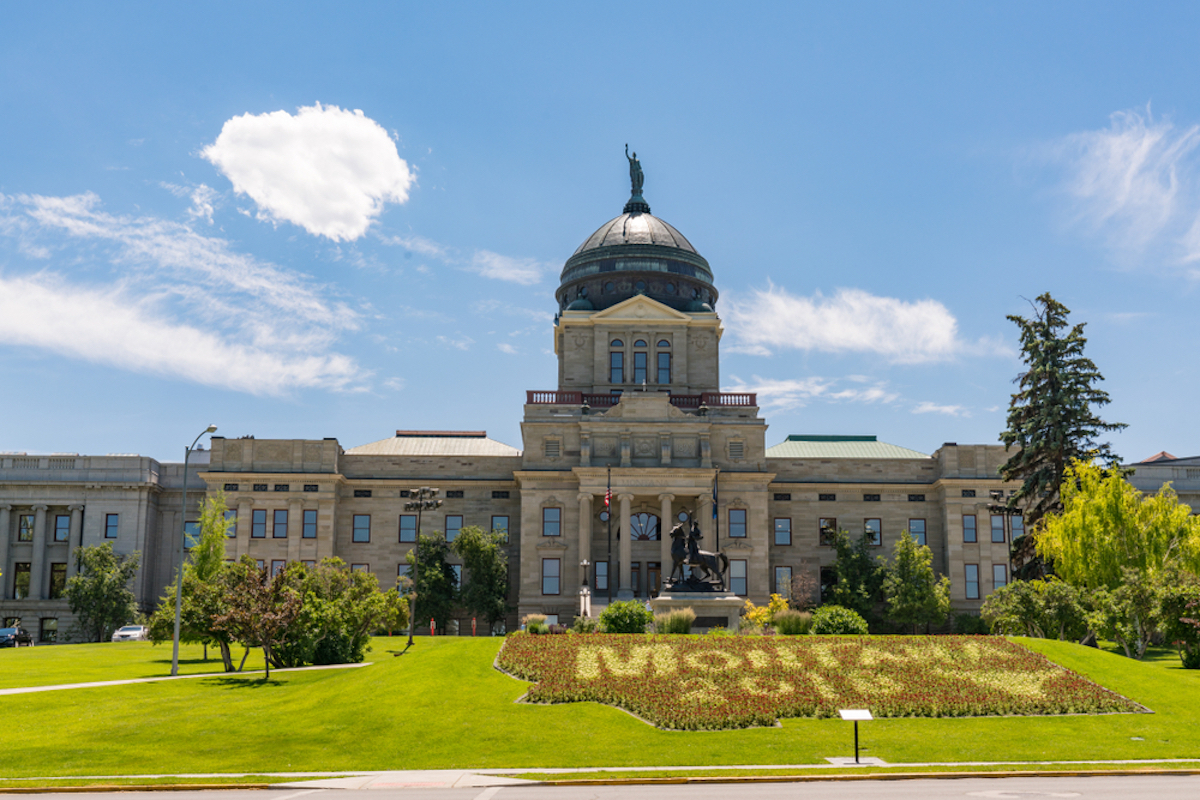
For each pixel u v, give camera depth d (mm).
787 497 102250
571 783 28516
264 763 32406
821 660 45000
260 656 63938
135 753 33562
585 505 94125
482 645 48812
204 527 73688
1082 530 66938
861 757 32750
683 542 63719
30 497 104125
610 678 41875
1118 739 35781
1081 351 80500
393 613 63406
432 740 34812
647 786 28250
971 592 98375
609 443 96312
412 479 100625
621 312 108250
